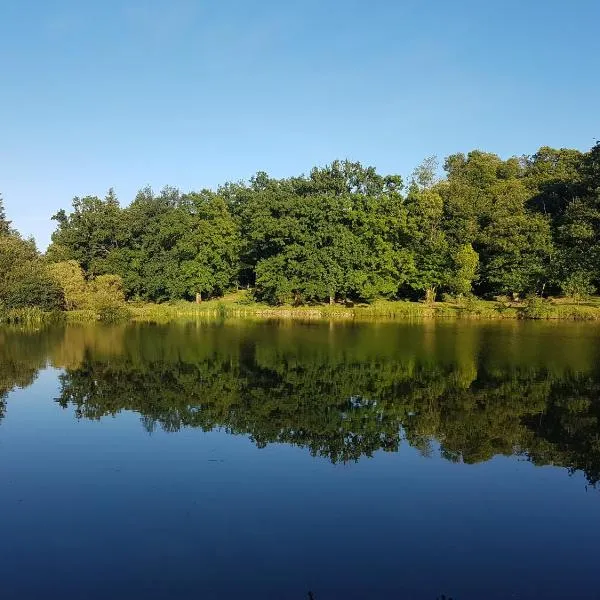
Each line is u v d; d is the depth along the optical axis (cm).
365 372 2828
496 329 4800
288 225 6856
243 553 1062
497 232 6681
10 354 3491
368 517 1216
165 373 2839
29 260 6288
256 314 6538
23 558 1045
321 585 956
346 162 8312
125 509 1249
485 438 1772
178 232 7712
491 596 928
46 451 1642
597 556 1061
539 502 1299
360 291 6694
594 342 3894
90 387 2519
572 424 1923
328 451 1644
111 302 6169
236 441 1736
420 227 7000
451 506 1275
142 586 954
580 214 6338
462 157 10100
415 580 973
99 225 7856
